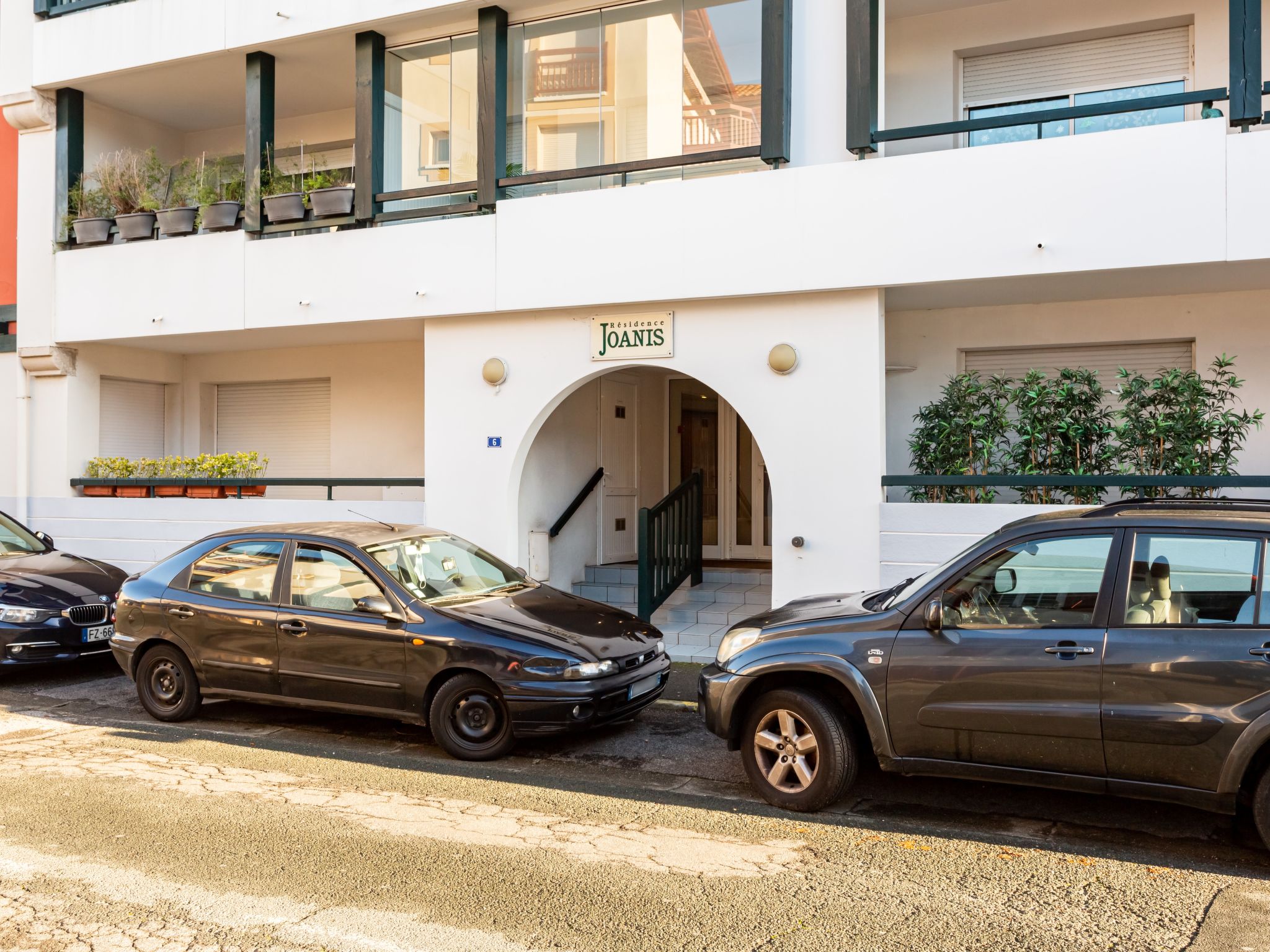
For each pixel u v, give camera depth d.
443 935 3.93
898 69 10.86
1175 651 4.65
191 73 12.67
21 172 13.40
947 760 5.11
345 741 7.11
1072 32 10.19
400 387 13.51
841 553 9.23
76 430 13.32
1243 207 7.98
